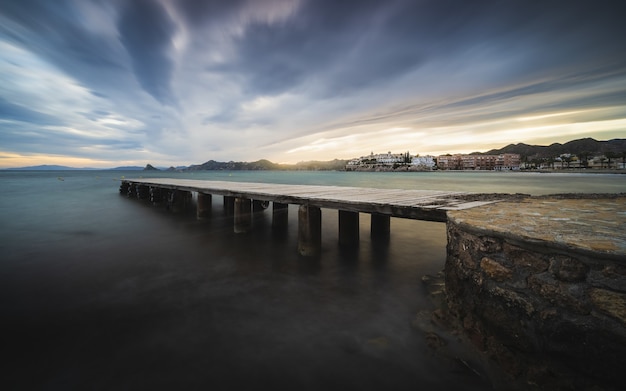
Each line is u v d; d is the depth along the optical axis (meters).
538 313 3.39
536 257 3.41
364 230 12.71
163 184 19.92
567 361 3.15
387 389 3.79
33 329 5.14
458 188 40.28
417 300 6.21
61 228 13.66
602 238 3.23
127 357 4.39
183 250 9.95
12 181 60.06
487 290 4.02
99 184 49.53
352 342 4.77
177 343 4.75
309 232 8.95
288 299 6.35
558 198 6.86
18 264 8.60
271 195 10.10
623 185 46.44
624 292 2.73
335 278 7.48
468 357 4.09
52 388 3.77
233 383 3.88
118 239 11.54
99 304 6.11
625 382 2.75
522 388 3.44
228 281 7.34
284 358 4.39
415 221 14.70
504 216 4.73
